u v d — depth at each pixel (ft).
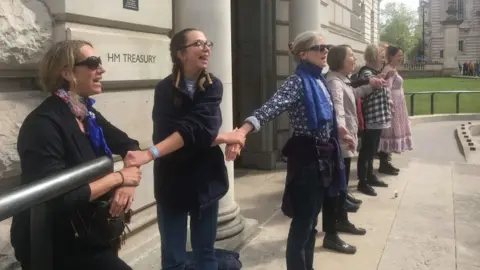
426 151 35.17
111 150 8.01
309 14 24.72
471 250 14.66
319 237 15.69
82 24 10.84
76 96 7.08
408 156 32.30
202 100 8.56
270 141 25.40
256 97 25.05
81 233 6.49
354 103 16.26
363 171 20.88
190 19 13.84
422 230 16.42
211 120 8.56
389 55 23.13
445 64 174.60
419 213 18.31
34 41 9.53
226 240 14.25
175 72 8.78
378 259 13.92
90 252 6.64
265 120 10.15
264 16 24.84
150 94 13.34
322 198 11.02
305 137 10.65
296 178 10.66
